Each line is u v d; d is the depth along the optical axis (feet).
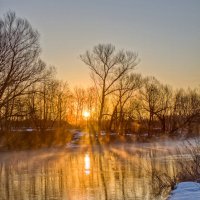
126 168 103.96
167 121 278.05
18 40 167.43
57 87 253.44
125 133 256.52
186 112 271.28
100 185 78.18
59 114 267.39
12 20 166.40
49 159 139.23
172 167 95.61
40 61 176.14
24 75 169.68
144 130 268.00
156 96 273.13
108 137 230.07
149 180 80.64
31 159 140.67
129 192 69.51
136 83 247.91
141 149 173.58
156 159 119.24
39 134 202.80
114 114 240.73
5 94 169.99
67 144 214.48
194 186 54.24
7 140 188.96
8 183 84.64
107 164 116.47
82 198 66.69
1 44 164.04
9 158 146.82
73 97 294.25
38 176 93.97
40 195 70.64
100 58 257.96
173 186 65.92
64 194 70.59
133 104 268.00
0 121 183.73
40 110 206.18
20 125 230.68
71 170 104.12
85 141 228.22
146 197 64.85
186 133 119.55
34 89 180.04
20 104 174.40
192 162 76.38
